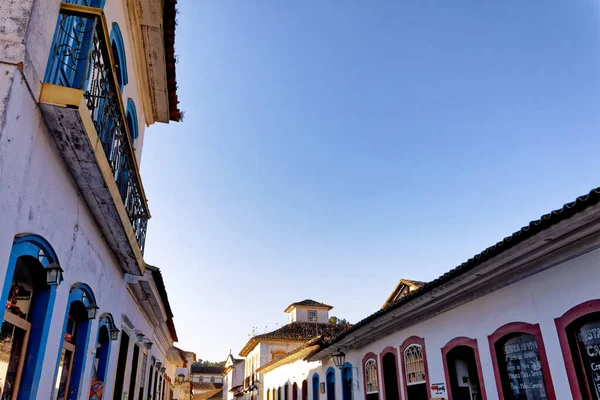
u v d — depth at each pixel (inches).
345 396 574.9
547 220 214.7
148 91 399.2
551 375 250.1
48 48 159.6
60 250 191.8
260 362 1217.4
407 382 416.8
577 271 237.9
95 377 302.2
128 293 381.1
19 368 171.5
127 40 309.7
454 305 347.9
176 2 311.1
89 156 184.1
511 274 285.3
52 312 188.9
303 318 1435.8
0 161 128.5
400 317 414.3
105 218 247.0
